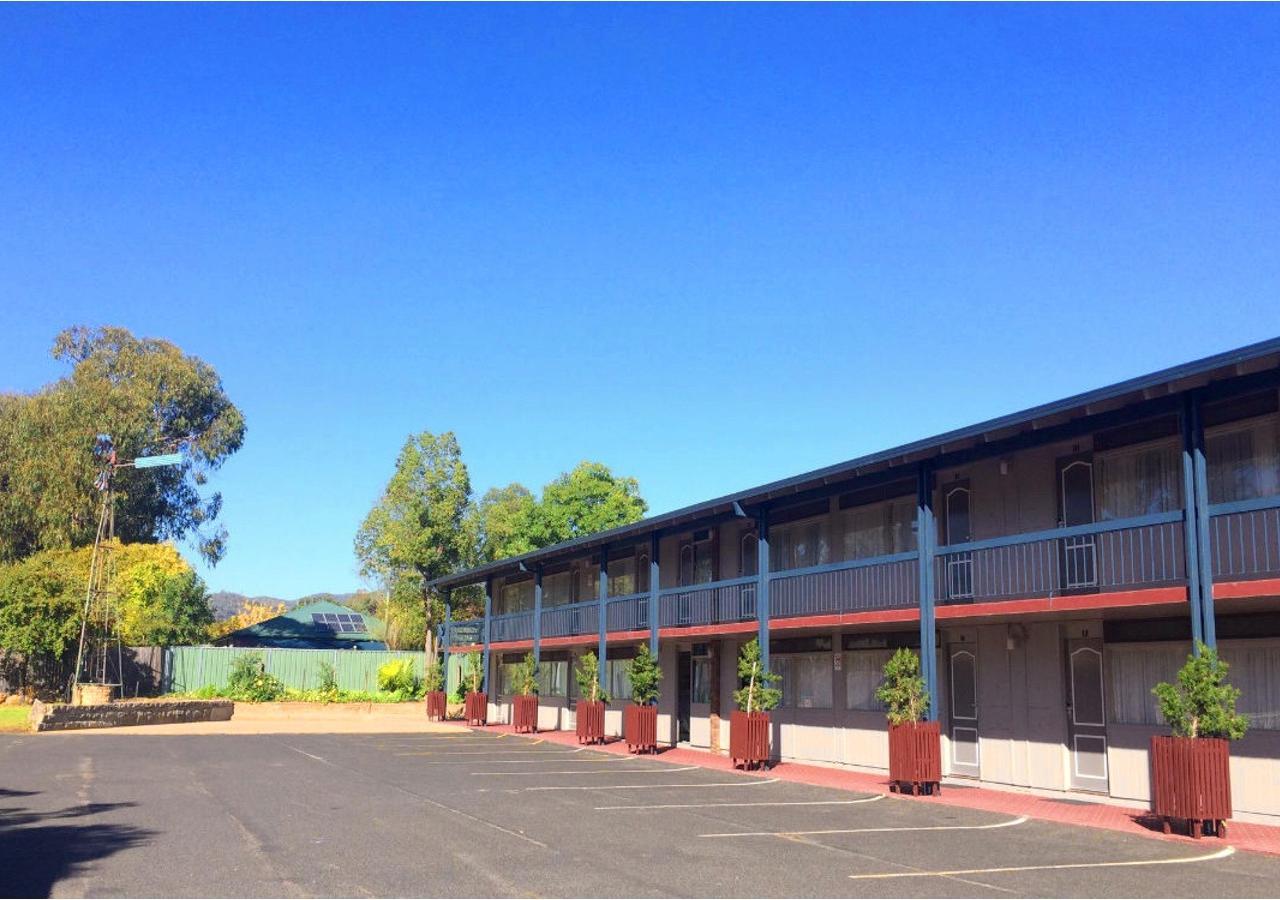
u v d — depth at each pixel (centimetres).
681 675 2834
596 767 2144
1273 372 1250
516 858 1064
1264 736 1406
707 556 2703
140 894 887
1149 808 1505
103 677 3934
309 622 5853
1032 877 995
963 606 1684
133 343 5431
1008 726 1795
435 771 2008
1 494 4825
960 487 1930
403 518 4891
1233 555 1447
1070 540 1697
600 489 5281
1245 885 962
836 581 2175
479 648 3903
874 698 2100
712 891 916
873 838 1230
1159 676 1574
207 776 1877
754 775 1995
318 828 1256
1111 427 1484
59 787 1694
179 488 5491
